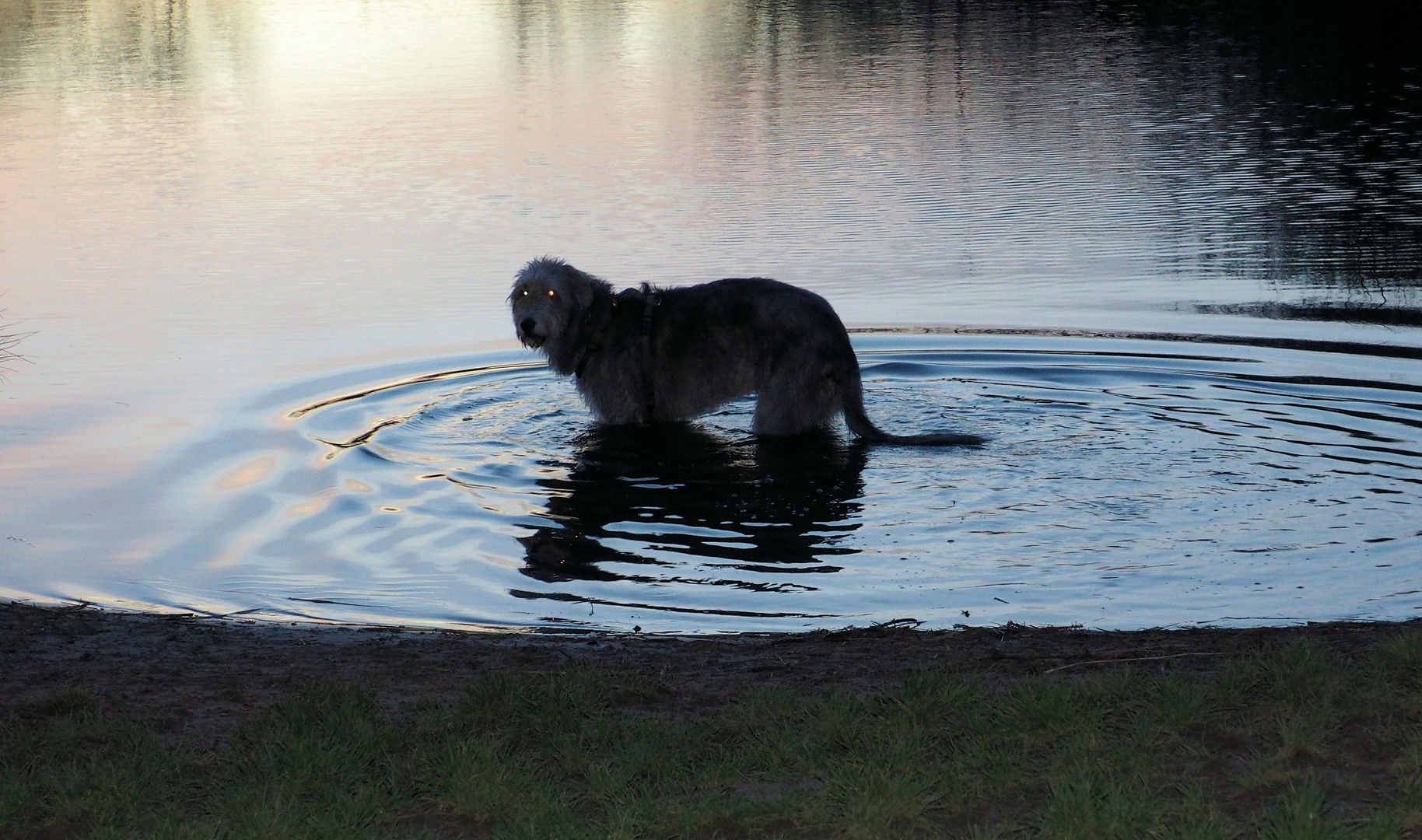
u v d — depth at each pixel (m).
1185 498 12.19
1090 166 28.47
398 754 7.14
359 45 51.53
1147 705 7.16
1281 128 31.47
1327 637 8.53
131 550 11.43
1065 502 12.20
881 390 15.95
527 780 6.68
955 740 7.01
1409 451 13.23
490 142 32.47
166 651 9.16
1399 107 33.44
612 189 27.12
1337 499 12.02
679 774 6.75
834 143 31.53
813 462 13.59
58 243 23.34
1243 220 23.62
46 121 35.97
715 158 30.09
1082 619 9.71
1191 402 15.10
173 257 22.41
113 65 46.50
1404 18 47.84
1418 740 6.34
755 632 9.68
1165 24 49.16
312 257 22.27
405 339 17.97
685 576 10.80
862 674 8.28
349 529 11.88
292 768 6.89
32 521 12.03
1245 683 7.36
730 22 54.62
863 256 21.77
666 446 14.28
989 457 13.56
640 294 15.24
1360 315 18.11
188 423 14.72
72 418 14.88
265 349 17.48
